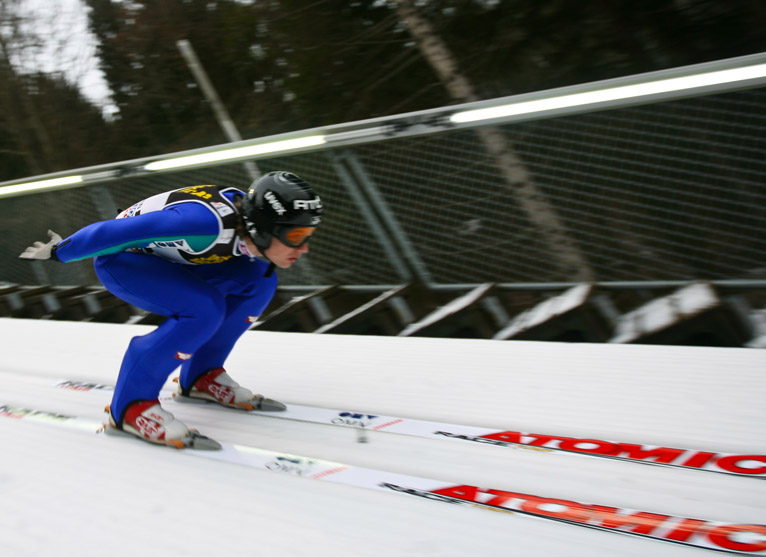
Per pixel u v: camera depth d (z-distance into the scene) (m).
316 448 1.79
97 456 1.77
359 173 3.46
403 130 3.06
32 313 4.97
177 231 1.61
